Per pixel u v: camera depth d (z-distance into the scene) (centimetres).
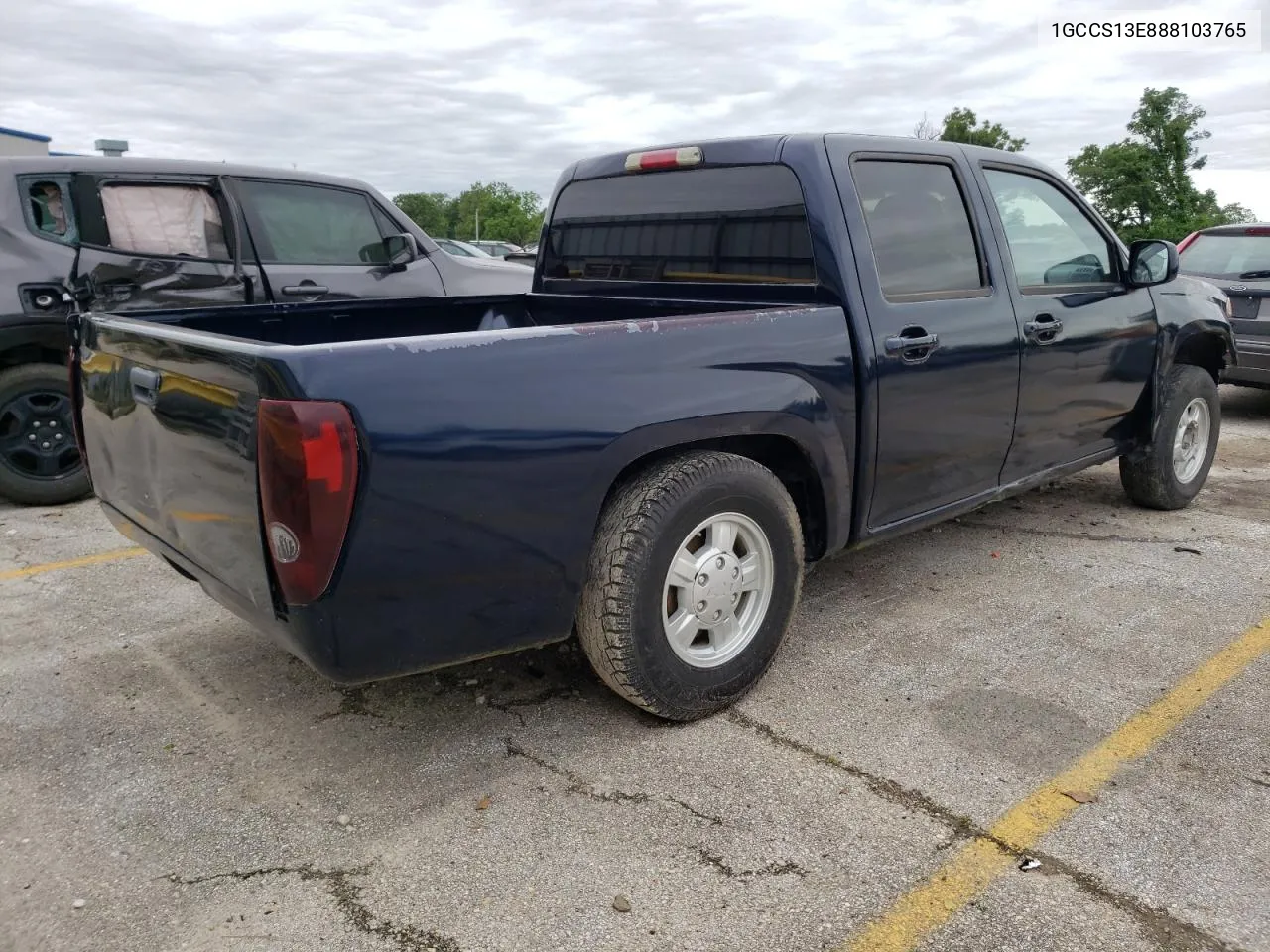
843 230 333
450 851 246
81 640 375
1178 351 517
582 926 219
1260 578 434
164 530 288
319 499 220
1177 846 244
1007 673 342
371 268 643
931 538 493
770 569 314
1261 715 310
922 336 349
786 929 217
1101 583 429
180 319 344
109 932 218
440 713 316
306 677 342
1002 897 226
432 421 233
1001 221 396
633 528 275
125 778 280
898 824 254
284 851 246
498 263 734
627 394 269
